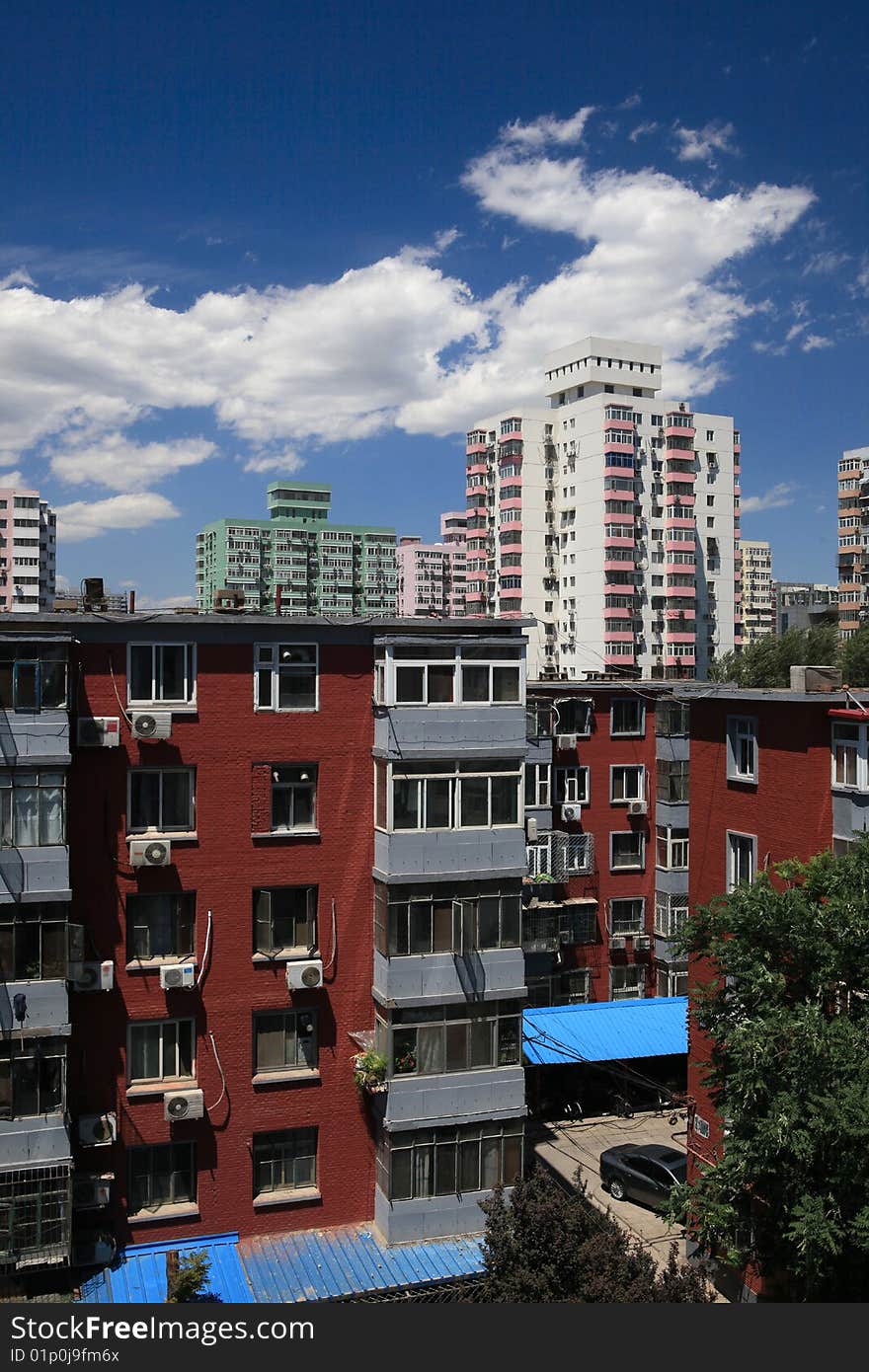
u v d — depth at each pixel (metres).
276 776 23.58
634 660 103.19
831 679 23.39
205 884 22.95
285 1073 23.50
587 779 37.22
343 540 178.12
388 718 23.11
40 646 21.19
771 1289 21.28
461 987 23.42
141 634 22.59
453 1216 23.28
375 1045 23.58
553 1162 29.98
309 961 23.28
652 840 37.81
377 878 23.53
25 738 21.05
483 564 114.38
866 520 122.44
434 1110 23.16
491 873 23.62
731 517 110.25
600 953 37.16
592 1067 34.28
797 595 188.62
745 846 24.12
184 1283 19.98
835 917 18.11
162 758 22.66
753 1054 17.08
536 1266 18.55
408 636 23.47
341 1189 23.80
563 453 109.00
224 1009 23.06
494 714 23.78
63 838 21.30
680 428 105.75
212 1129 22.95
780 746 22.95
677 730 37.09
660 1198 26.77
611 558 102.56
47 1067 21.20
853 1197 16.59
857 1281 17.73
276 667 23.45
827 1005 18.62
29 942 21.19
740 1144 17.42
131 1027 22.59
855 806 21.31
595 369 108.50
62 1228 20.83
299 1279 21.50
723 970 20.12
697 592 107.94
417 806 23.36
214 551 174.00
